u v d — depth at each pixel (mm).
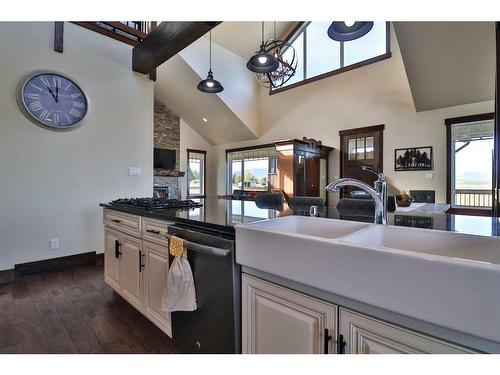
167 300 1374
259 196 2893
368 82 5680
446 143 4801
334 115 6238
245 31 6316
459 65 3717
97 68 3432
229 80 6934
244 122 7387
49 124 3014
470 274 608
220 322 1244
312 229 1519
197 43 6215
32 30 2947
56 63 3104
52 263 3047
